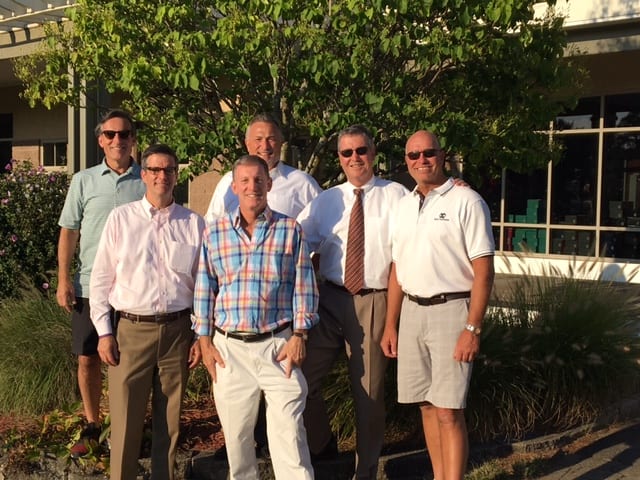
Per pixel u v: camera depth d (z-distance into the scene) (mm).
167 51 5453
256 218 3771
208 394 5656
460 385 3887
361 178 4223
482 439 5070
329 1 5082
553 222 13523
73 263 7434
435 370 3932
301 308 3783
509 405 5109
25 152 17719
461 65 5633
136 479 4160
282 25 5309
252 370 3771
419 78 5664
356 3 4836
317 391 4363
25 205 8102
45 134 17312
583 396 5516
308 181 4570
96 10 5605
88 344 4598
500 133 5578
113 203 4465
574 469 4777
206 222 4152
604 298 5973
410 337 4027
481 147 5480
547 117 5805
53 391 5699
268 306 3727
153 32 5555
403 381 4078
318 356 4289
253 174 3664
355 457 4629
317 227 4301
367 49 4988
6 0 11312
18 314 6219
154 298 3928
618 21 9328
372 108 5184
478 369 5074
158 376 4098
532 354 5480
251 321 3707
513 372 5352
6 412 5703
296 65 5191
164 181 3951
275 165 4492
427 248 3908
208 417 5277
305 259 3814
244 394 3785
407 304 4055
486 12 4969
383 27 5148
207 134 5484
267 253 3730
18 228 8070
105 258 3994
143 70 5199
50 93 6527
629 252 12727
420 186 4031
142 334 3945
